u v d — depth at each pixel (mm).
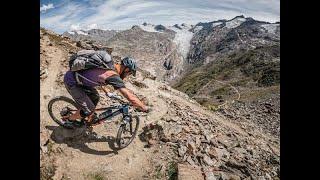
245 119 25938
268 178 8992
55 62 13391
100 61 7730
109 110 8492
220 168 8688
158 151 8797
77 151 8047
